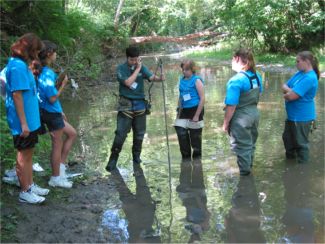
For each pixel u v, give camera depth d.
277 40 20.34
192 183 5.40
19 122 4.28
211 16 34.22
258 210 4.55
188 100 6.20
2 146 5.25
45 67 4.98
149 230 4.17
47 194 4.91
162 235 4.07
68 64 12.41
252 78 5.51
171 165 6.12
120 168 6.04
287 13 19.69
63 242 3.92
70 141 5.41
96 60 16.50
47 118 4.95
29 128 4.32
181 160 6.33
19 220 4.23
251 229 4.14
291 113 5.94
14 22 12.08
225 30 26.81
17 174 4.55
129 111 5.99
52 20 12.89
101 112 9.86
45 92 4.88
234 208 4.62
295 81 5.91
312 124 5.96
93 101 11.34
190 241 3.95
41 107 4.92
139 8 33.09
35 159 5.86
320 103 9.46
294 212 4.47
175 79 15.66
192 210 4.61
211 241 3.94
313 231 4.07
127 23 31.97
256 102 5.62
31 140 4.36
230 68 18.16
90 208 4.66
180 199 4.91
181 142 6.30
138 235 4.07
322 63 16.47
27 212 4.41
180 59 25.02
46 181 5.30
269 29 20.05
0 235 3.91
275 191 5.04
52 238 3.97
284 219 4.32
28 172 4.55
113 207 4.71
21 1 11.62
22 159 4.46
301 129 5.89
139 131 6.20
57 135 5.03
